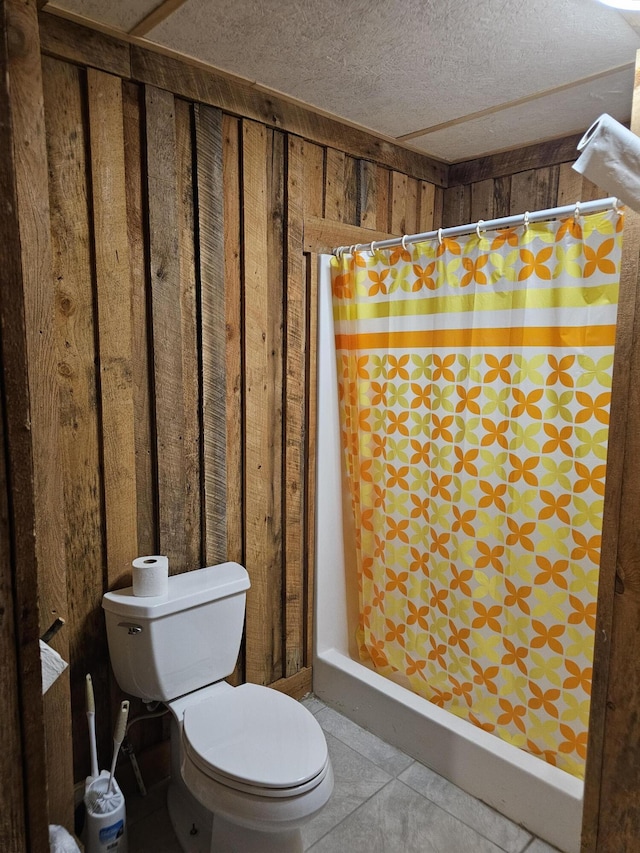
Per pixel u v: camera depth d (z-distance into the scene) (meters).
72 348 1.62
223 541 2.04
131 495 1.78
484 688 1.96
